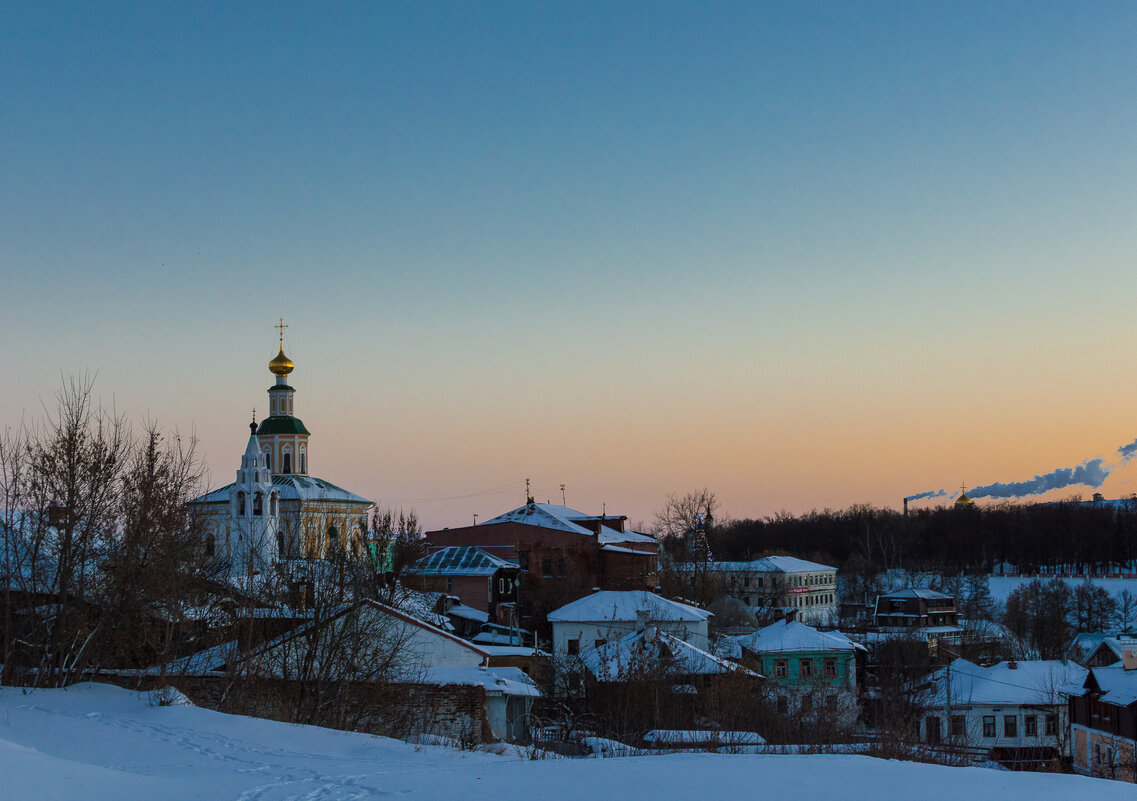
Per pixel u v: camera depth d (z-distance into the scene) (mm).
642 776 21328
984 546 185625
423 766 23891
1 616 36344
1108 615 131375
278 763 24234
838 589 164625
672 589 101875
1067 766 56781
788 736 41312
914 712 56531
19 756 19938
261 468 74938
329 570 44312
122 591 36344
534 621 88500
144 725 29062
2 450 37125
